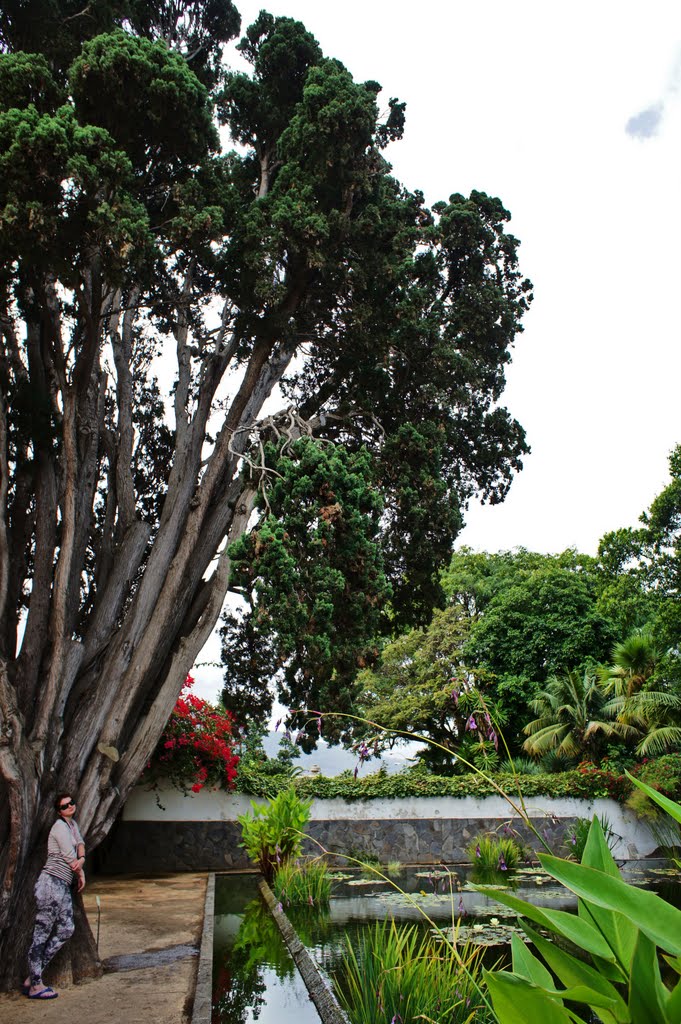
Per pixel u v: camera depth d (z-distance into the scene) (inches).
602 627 935.0
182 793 563.8
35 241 267.7
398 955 177.0
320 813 598.5
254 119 432.5
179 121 307.0
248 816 476.4
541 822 613.0
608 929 77.4
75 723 297.9
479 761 653.9
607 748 805.9
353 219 382.9
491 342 446.6
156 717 329.1
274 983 230.4
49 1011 202.4
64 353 344.2
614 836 607.5
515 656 962.7
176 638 360.5
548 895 398.0
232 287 362.3
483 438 458.0
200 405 405.4
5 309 318.7
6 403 321.7
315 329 402.6
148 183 332.2
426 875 503.8
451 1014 157.5
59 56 365.1
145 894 415.8
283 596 294.5
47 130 254.4
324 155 355.6
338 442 430.3
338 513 309.0
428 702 895.1
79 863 241.4
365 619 315.0
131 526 370.3
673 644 709.3
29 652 298.7
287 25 417.7
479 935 281.9
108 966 251.1
